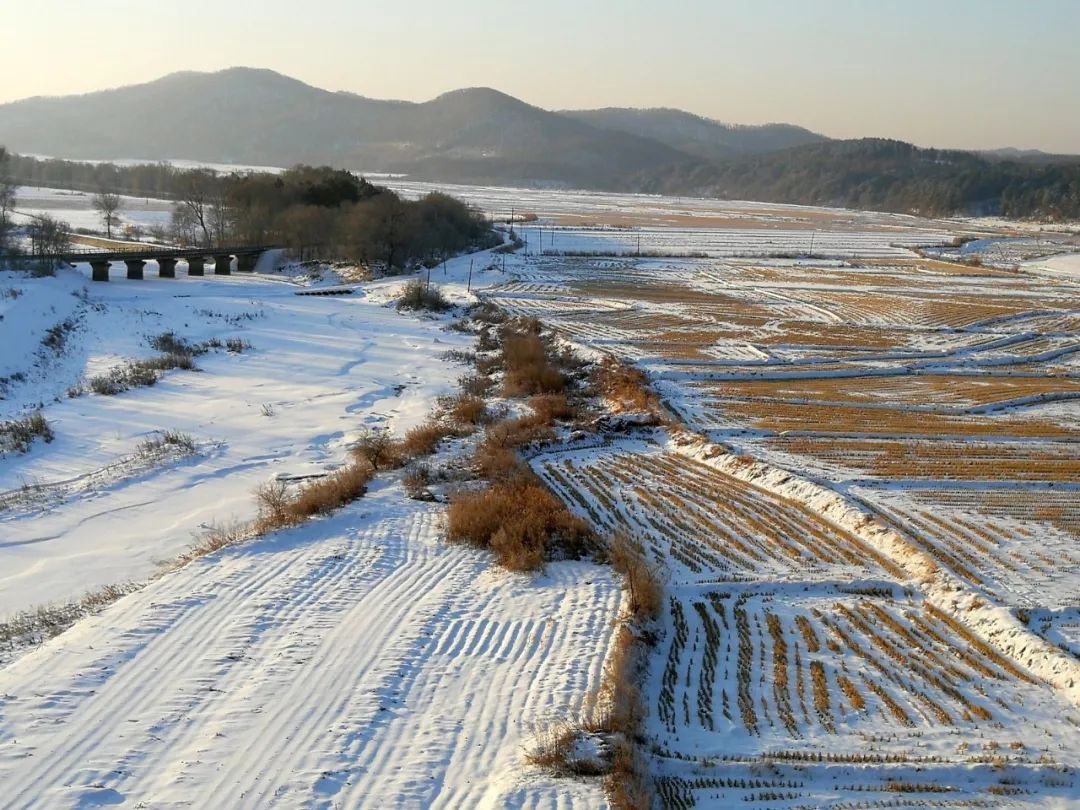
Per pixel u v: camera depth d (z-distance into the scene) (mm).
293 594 23188
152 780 15438
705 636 22094
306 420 41906
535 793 15242
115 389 45344
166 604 22234
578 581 24766
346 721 17469
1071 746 17500
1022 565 26047
